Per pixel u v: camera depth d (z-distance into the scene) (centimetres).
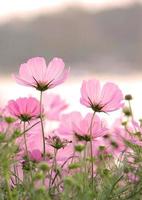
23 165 138
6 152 131
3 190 134
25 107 145
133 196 132
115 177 136
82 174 136
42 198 124
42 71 150
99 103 148
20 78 150
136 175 138
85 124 149
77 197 128
